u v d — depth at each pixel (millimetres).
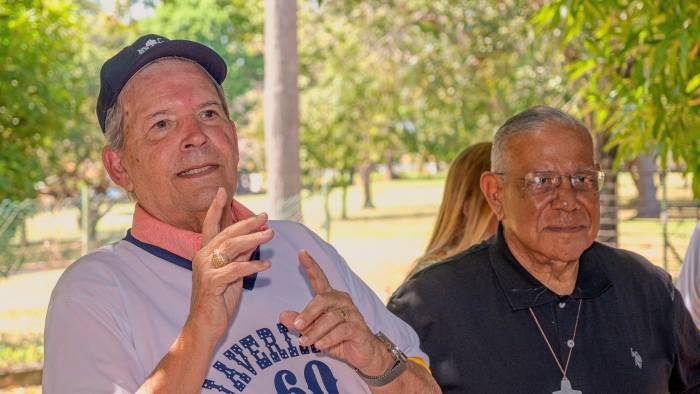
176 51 2459
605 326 3076
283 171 13195
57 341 2236
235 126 2545
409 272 4184
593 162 3070
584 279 3082
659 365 3115
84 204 18312
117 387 2164
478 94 21172
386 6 22062
